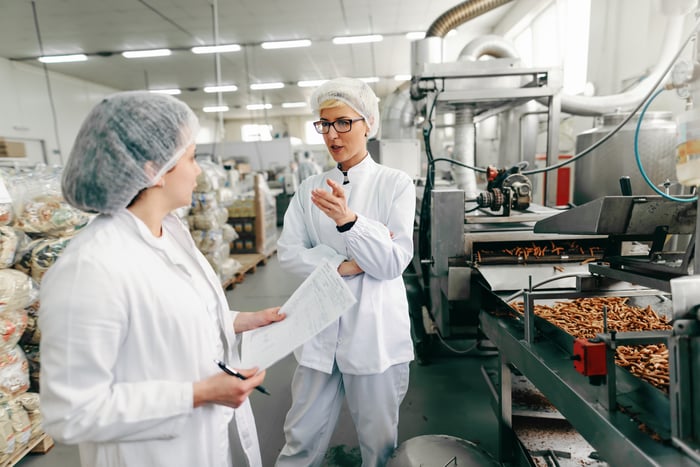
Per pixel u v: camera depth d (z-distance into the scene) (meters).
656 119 2.18
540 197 3.94
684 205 0.94
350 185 1.23
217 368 0.78
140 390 0.67
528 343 1.11
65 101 8.98
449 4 5.61
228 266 3.86
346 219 1.03
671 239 2.12
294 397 1.31
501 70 2.32
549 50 5.48
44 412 0.62
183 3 5.34
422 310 2.58
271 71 9.08
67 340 0.62
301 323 0.92
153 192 0.74
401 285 1.27
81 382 0.63
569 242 1.65
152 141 0.69
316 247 1.23
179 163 0.75
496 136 6.41
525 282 1.39
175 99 0.75
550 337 1.13
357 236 1.04
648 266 0.93
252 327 0.99
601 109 2.66
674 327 0.64
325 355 1.21
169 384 0.69
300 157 8.59
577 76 4.72
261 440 1.77
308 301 0.98
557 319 1.16
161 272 0.73
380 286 1.20
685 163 0.72
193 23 6.06
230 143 7.54
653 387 0.76
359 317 1.16
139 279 0.69
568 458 1.37
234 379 0.72
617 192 2.26
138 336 0.69
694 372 0.63
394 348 1.22
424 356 2.33
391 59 8.56
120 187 0.69
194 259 0.85
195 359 0.74
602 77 3.62
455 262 1.66
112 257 0.66
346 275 1.17
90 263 0.64
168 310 0.71
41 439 1.69
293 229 1.30
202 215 3.52
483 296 1.55
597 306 1.23
